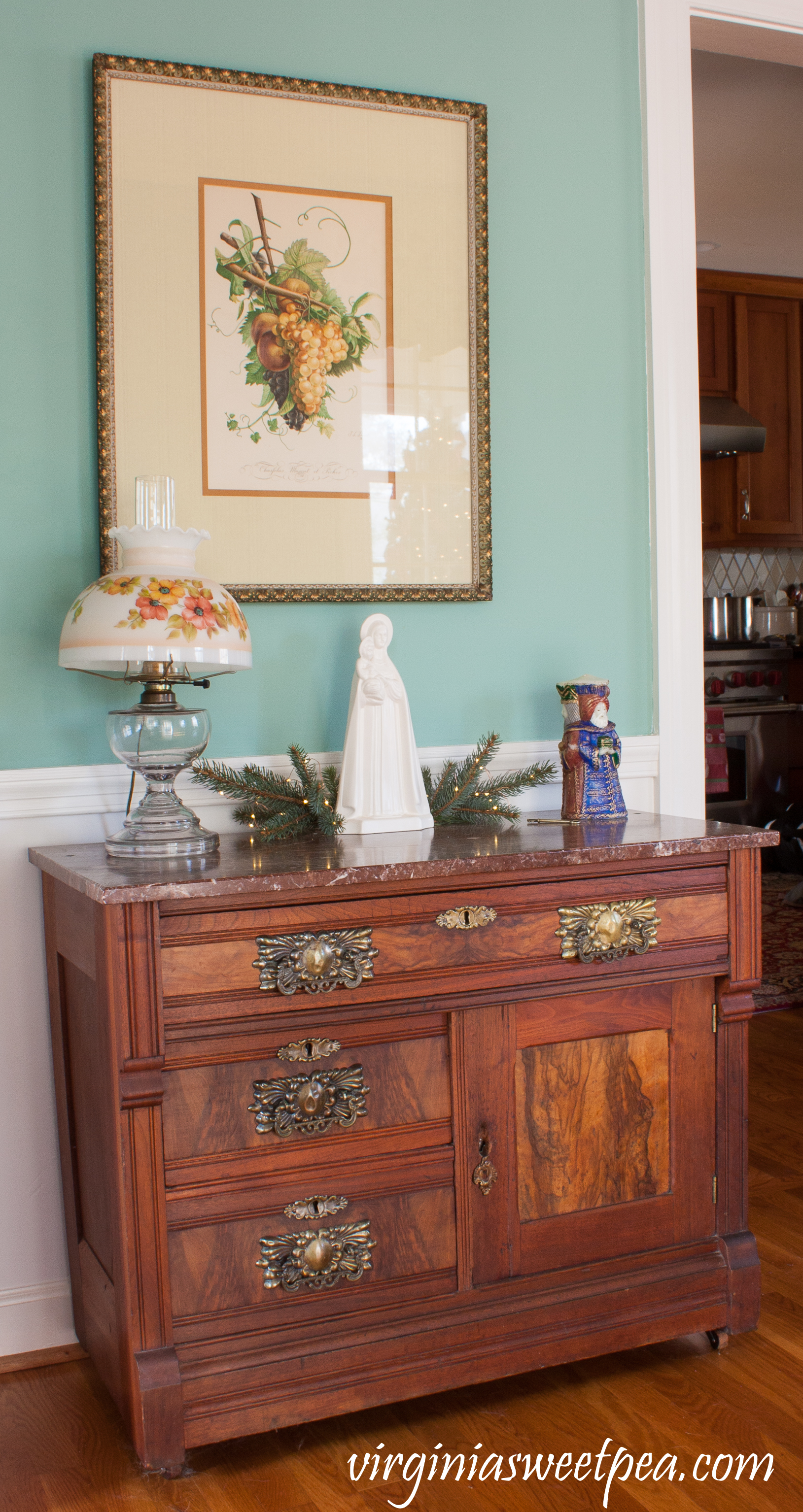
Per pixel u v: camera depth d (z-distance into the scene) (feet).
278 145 6.71
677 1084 6.08
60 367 6.39
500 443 7.40
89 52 6.40
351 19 6.97
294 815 6.32
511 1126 5.70
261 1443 5.53
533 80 7.43
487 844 5.91
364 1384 5.37
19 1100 6.40
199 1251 5.16
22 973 6.39
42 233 6.33
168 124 6.48
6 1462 5.40
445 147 7.09
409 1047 5.49
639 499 7.82
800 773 18.97
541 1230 5.80
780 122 12.69
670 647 7.88
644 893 5.94
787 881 17.92
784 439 18.48
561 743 6.95
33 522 6.37
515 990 5.66
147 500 5.94
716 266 17.74
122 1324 5.19
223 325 6.63
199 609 5.52
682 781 7.96
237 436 6.69
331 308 6.86
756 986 6.21
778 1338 6.27
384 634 6.47
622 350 7.73
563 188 7.53
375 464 6.99
